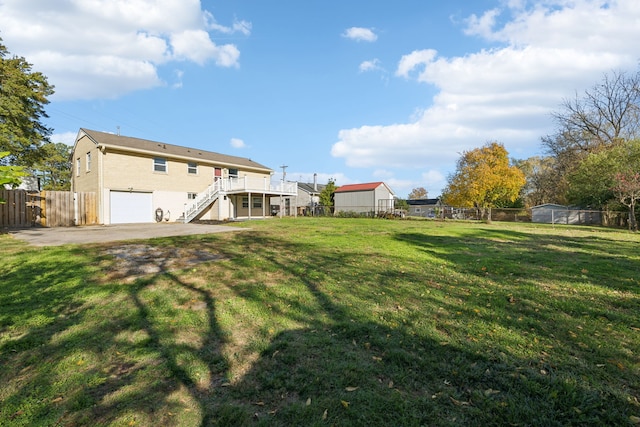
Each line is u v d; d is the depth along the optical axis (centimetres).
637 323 338
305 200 3928
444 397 212
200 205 2033
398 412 197
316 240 959
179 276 506
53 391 218
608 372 243
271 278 507
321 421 189
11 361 258
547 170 3784
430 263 648
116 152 1791
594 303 404
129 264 580
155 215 1952
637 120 2427
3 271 518
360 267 595
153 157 1955
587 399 209
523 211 3192
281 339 299
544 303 402
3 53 1714
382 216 2852
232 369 249
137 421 189
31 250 701
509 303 402
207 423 188
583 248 905
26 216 1509
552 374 238
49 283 457
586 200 2477
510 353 272
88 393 216
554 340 297
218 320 342
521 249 870
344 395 214
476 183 2705
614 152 2152
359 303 396
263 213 2289
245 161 2703
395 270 578
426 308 382
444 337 302
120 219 1803
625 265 646
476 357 264
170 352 273
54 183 3522
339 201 3584
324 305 389
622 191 1703
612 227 2061
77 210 1652
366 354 272
